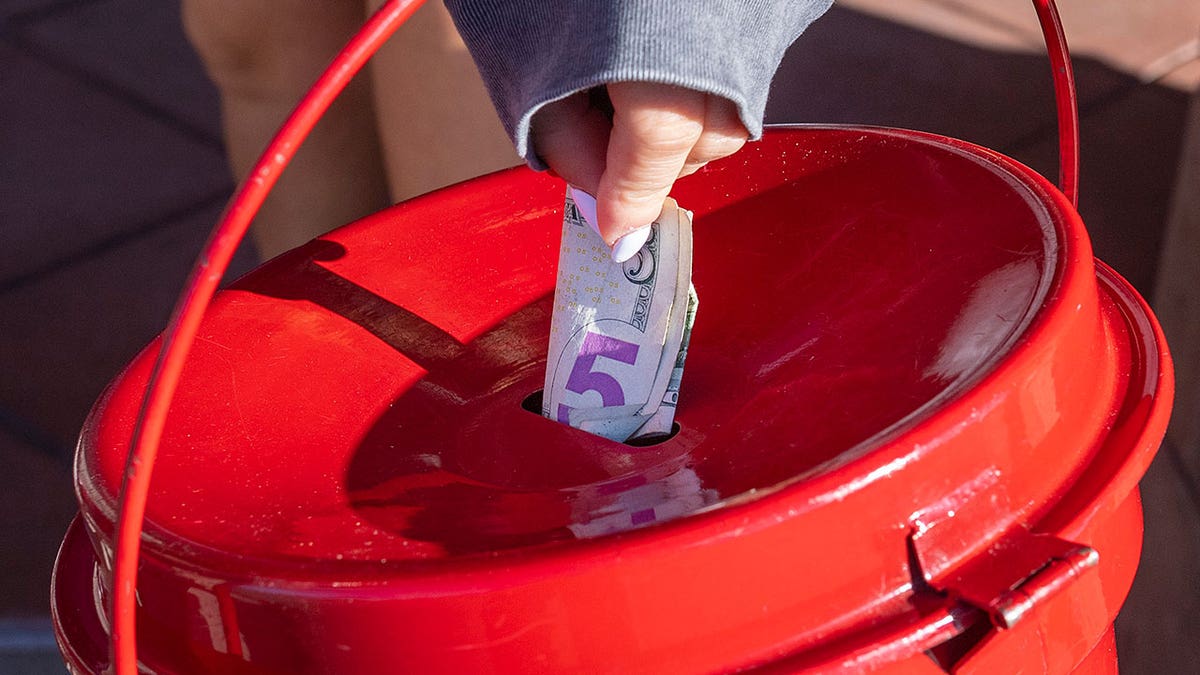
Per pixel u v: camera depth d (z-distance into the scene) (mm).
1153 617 1773
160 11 4141
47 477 2371
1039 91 3377
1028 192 1166
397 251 1382
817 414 1085
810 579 854
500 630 837
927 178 1273
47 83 3791
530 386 1283
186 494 1005
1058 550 877
